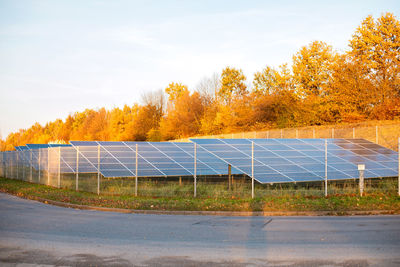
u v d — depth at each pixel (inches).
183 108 3034.0
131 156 916.6
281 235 383.2
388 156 951.0
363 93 1755.7
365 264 272.2
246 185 872.3
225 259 289.0
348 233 390.9
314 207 573.0
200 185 851.4
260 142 930.1
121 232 401.4
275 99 2210.9
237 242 350.0
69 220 487.2
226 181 961.5
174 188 789.9
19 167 1440.7
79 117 5595.5
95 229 419.5
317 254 302.4
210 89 3021.7
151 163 871.7
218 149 825.5
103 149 962.7
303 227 431.2
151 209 579.2
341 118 1845.5
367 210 553.0
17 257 295.3
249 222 472.4
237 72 2938.0
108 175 765.3
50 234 389.4
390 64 1734.7
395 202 604.7
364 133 1402.6
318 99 2022.6
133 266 271.3
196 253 308.0
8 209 605.0
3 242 350.6
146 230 414.0
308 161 829.8
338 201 615.8
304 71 2283.5
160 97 3513.8
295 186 857.5
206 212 551.8
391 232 394.6
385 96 1694.1
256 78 2807.6
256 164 757.3
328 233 392.2
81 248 326.0
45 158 1169.4
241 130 2304.4
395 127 1347.2
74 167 936.3
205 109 2893.7
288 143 958.4
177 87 3966.5
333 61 2180.1
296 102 2149.4
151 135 3070.9
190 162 908.6
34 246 333.7
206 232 401.7
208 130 2605.8
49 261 283.9
